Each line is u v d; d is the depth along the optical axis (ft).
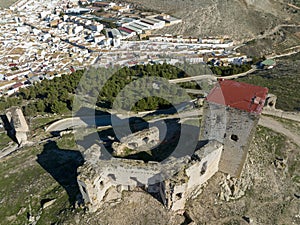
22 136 206.69
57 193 146.61
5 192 157.99
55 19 551.18
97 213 123.13
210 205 128.67
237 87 133.28
